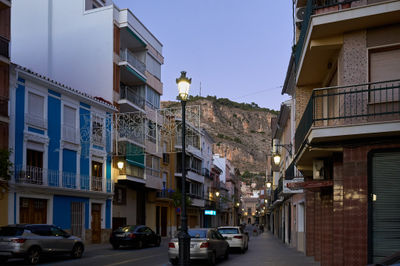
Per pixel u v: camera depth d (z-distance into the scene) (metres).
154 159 39.53
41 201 24.16
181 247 12.01
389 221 10.23
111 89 32.25
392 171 10.38
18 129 22.56
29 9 34.41
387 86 10.62
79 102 27.89
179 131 44.25
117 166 32.28
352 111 10.91
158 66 41.03
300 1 17.62
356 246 10.45
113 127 31.92
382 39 10.82
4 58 21.03
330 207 14.75
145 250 24.36
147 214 39.84
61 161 25.89
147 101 37.75
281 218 40.09
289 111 28.14
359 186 10.64
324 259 14.88
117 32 33.91
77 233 27.00
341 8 11.58
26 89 23.33
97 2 36.50
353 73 11.00
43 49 33.75
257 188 183.38
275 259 18.34
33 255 16.23
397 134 10.30
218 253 17.69
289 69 20.91
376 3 10.37
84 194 27.50
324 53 12.38
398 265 6.26
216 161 85.12
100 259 18.52
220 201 73.00
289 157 28.31
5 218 21.23
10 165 19.20
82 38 33.50
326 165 13.79
